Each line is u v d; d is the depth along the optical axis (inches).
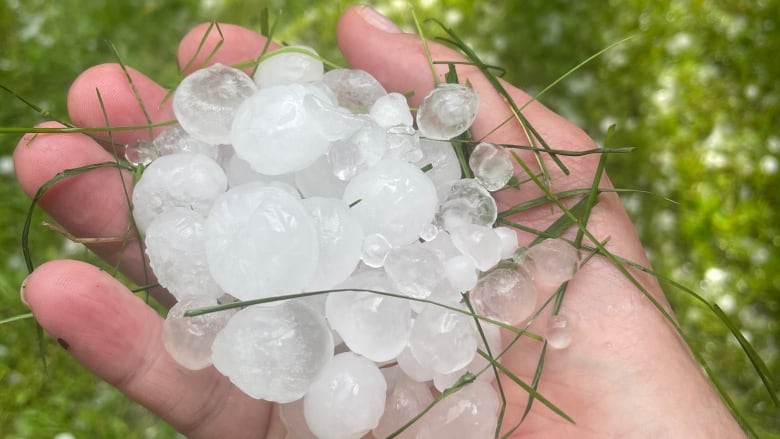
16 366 12.8
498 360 8.3
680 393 8.1
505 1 17.6
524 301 8.0
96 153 8.8
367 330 7.3
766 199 15.5
